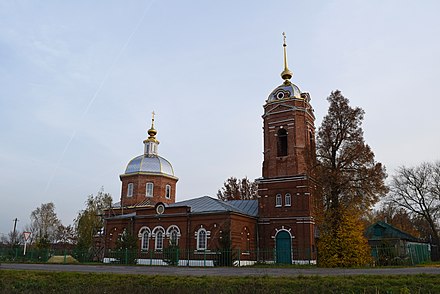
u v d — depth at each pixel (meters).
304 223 45.03
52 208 94.00
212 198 51.38
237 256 42.00
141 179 61.81
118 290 16.61
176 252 44.78
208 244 45.28
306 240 44.47
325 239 37.66
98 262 52.41
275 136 49.34
